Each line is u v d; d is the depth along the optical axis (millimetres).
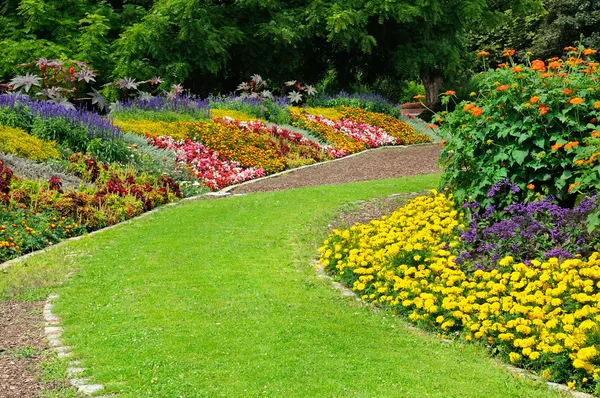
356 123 20266
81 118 13305
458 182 8734
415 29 25656
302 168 15562
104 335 5738
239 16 24547
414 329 5957
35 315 6359
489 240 7320
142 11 24250
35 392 4742
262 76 25078
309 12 23828
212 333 5672
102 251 8414
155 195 11344
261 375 4859
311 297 6703
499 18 26781
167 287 6941
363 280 6871
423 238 7809
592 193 7832
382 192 11250
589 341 4914
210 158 14531
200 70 24094
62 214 9711
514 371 5047
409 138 20547
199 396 4562
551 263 6301
